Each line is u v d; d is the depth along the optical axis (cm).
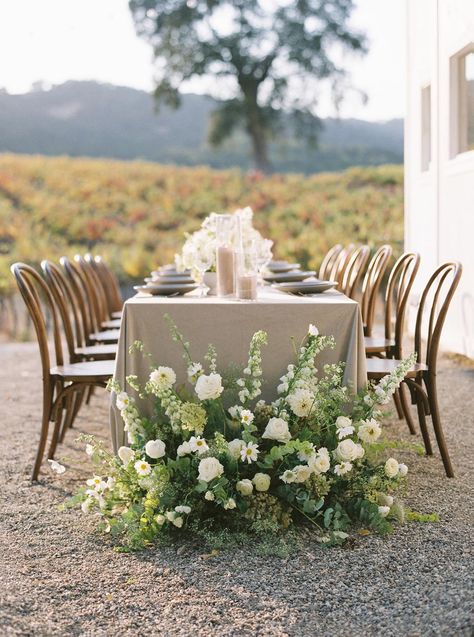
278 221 1091
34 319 311
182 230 1112
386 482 266
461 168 511
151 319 278
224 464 260
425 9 585
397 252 984
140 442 270
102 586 221
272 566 231
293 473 251
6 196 1066
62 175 1091
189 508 245
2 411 470
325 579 221
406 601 207
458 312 531
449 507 276
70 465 342
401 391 379
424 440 337
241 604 208
